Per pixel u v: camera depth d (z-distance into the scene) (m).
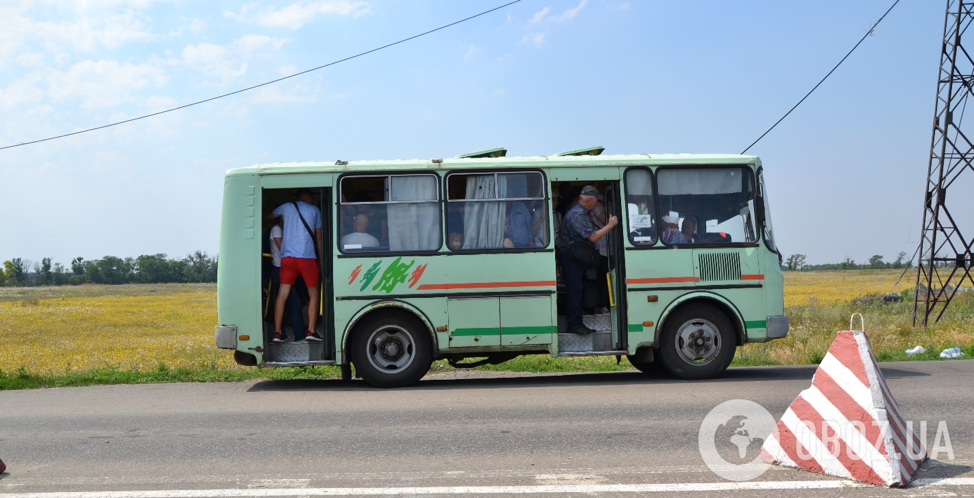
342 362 10.25
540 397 9.00
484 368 12.89
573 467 5.62
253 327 10.22
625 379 10.88
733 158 10.84
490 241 10.45
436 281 10.34
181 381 11.48
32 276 162.75
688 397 8.73
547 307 10.43
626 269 10.54
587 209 10.73
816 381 5.54
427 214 10.44
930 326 21.45
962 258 23.58
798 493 4.93
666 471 5.47
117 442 6.79
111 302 68.94
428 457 5.99
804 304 34.41
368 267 10.31
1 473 5.70
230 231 10.32
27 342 27.86
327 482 5.31
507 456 5.98
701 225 10.73
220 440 6.79
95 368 15.21
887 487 5.03
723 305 10.67
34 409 8.84
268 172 10.36
